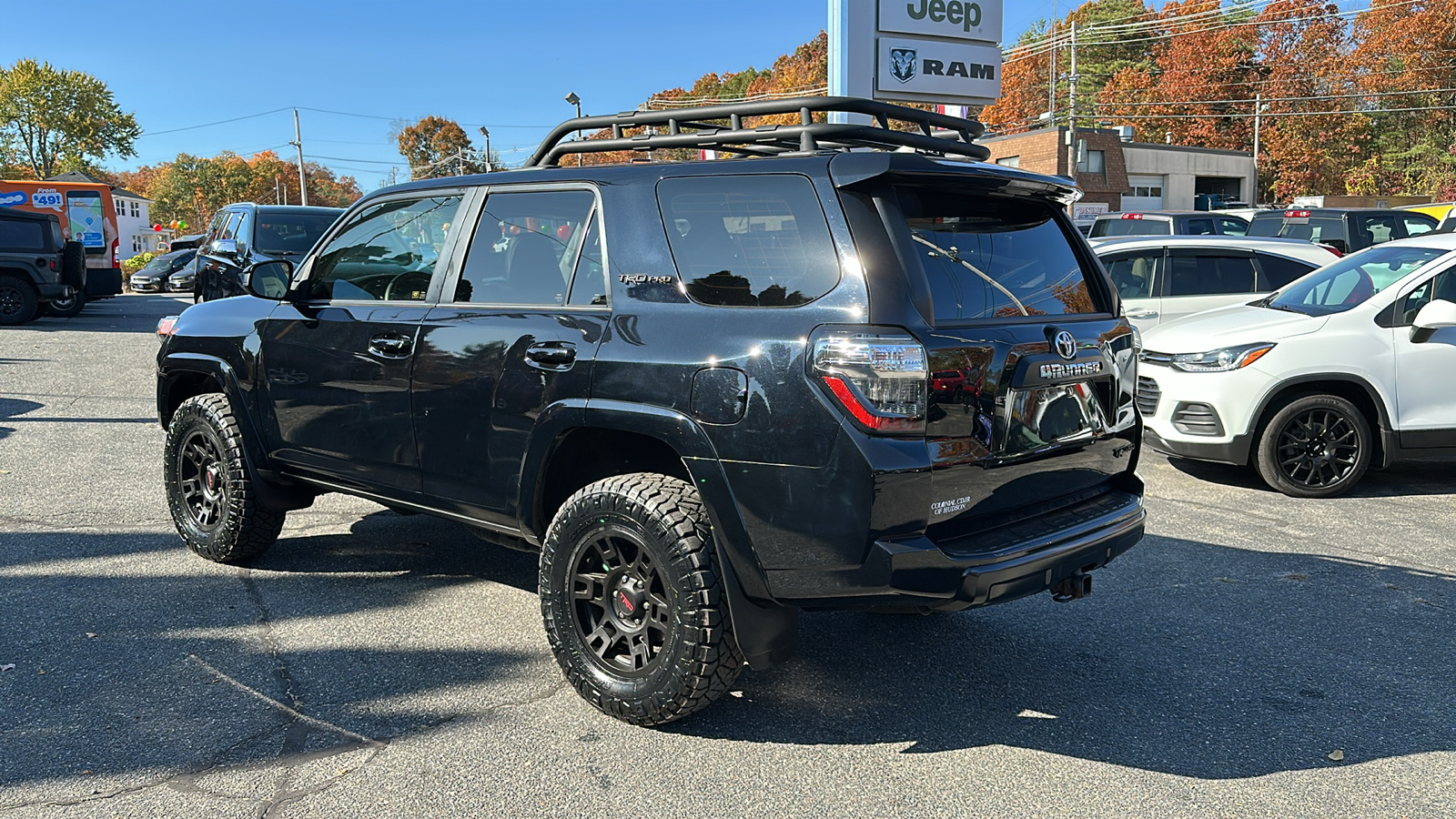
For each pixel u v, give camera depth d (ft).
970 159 11.74
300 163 247.09
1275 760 10.57
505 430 11.89
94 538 17.75
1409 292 22.09
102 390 34.99
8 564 16.26
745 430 9.89
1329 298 23.63
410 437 13.08
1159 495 22.59
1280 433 22.35
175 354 16.35
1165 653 13.42
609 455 12.17
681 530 10.37
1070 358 10.96
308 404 14.38
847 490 9.43
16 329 56.59
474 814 9.30
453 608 14.65
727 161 10.82
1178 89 237.04
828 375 9.47
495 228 12.67
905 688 12.27
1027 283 11.21
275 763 10.16
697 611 10.31
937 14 43.01
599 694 11.12
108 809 9.25
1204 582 16.37
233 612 14.35
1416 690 12.30
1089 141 157.28
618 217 11.39
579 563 11.30
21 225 58.85
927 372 9.49
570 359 11.22
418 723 11.10
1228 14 235.40
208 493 16.43
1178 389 23.11
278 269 37.11
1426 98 199.21
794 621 10.77
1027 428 10.53
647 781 9.96
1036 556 10.22
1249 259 30.35
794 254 10.07
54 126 252.42
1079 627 14.35
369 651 13.05
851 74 42.06
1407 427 21.94
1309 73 222.48
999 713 11.62
